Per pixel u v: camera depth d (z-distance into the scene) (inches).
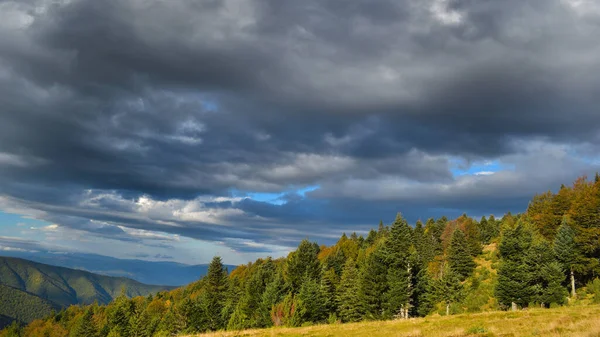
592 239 2326.5
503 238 2405.3
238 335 1290.6
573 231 2455.7
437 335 853.2
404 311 2337.6
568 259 2351.1
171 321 3142.2
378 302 2370.8
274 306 2081.7
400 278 2333.9
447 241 4323.3
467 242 3467.0
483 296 2583.7
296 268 2861.7
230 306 3142.2
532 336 716.0
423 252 3973.9
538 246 2287.2
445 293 2554.1
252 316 2723.9
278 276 2731.3
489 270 3213.6
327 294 2839.6
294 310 2028.8
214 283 3277.6
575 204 2610.7
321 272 2950.3
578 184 3166.8
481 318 1204.5
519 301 2167.8
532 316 1115.9
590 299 2087.8
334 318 2453.2
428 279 2608.3
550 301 2108.8
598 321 772.6
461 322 1140.5
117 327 3715.6
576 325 767.7
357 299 2519.7
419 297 2474.2
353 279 2736.2
